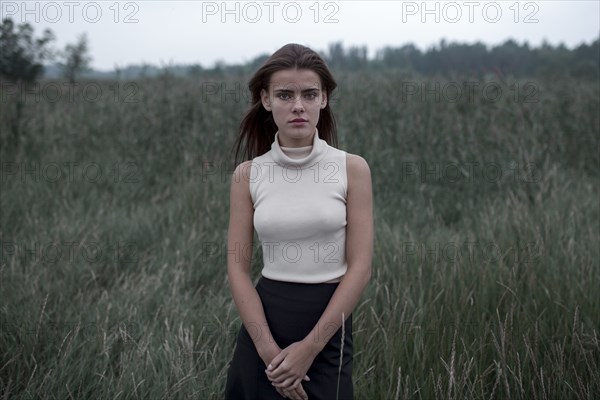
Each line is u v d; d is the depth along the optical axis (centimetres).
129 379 255
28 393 244
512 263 331
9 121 637
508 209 443
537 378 247
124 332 278
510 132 608
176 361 263
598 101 700
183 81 766
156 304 334
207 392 257
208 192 504
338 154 188
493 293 311
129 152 633
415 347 263
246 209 195
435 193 527
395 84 712
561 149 621
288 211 183
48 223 464
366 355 273
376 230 412
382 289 327
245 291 190
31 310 312
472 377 253
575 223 405
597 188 539
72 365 265
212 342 296
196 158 604
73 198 539
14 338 281
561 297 303
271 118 206
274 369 180
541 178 518
